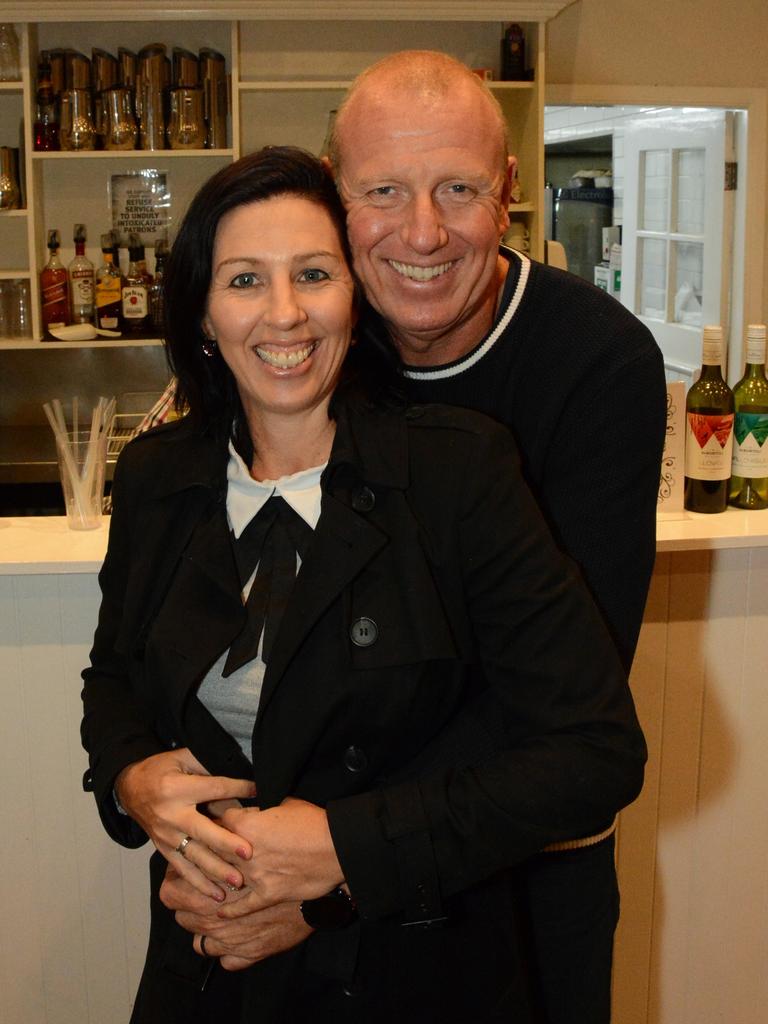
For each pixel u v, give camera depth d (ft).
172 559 4.05
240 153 12.64
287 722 3.68
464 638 3.72
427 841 3.43
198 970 3.98
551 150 20.33
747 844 6.72
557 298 4.46
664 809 6.63
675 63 14.12
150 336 12.67
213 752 3.85
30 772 6.25
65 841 6.33
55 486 12.69
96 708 4.33
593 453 4.42
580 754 3.46
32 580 6.04
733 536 6.34
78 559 6.01
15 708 6.18
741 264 14.70
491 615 3.66
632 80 14.10
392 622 3.64
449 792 3.50
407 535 3.69
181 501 4.09
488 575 3.65
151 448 4.26
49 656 6.13
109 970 6.48
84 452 6.64
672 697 6.53
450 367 4.54
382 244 4.03
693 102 14.21
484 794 3.45
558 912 4.81
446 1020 3.79
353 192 4.00
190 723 3.85
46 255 13.41
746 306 14.74
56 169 13.43
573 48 13.92
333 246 3.79
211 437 4.14
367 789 3.80
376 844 3.43
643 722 6.53
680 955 6.77
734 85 14.24
